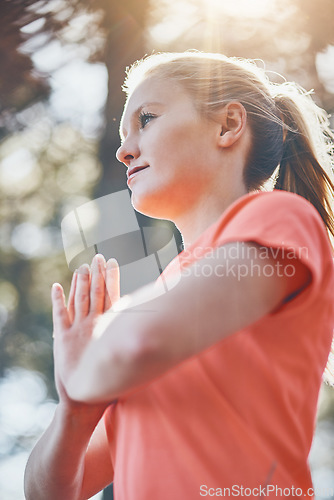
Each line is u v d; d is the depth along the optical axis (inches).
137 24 166.4
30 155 219.5
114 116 175.9
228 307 44.1
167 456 46.7
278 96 69.7
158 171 57.7
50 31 155.2
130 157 60.3
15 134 205.5
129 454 48.9
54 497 56.9
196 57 62.1
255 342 47.3
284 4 167.2
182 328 43.4
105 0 162.2
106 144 179.0
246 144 60.2
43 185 228.1
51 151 215.9
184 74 60.3
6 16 146.1
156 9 166.6
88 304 50.4
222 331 43.9
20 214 235.6
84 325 48.9
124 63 167.8
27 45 153.6
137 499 46.8
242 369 47.1
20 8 145.8
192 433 46.6
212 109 59.0
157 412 47.9
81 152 213.0
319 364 51.2
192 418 46.8
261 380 47.1
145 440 47.8
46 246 237.6
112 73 168.9
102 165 180.7
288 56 173.2
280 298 45.5
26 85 175.9
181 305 43.9
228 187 58.4
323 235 50.4
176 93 59.2
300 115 69.3
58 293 51.6
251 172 60.6
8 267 238.5
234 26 169.0
